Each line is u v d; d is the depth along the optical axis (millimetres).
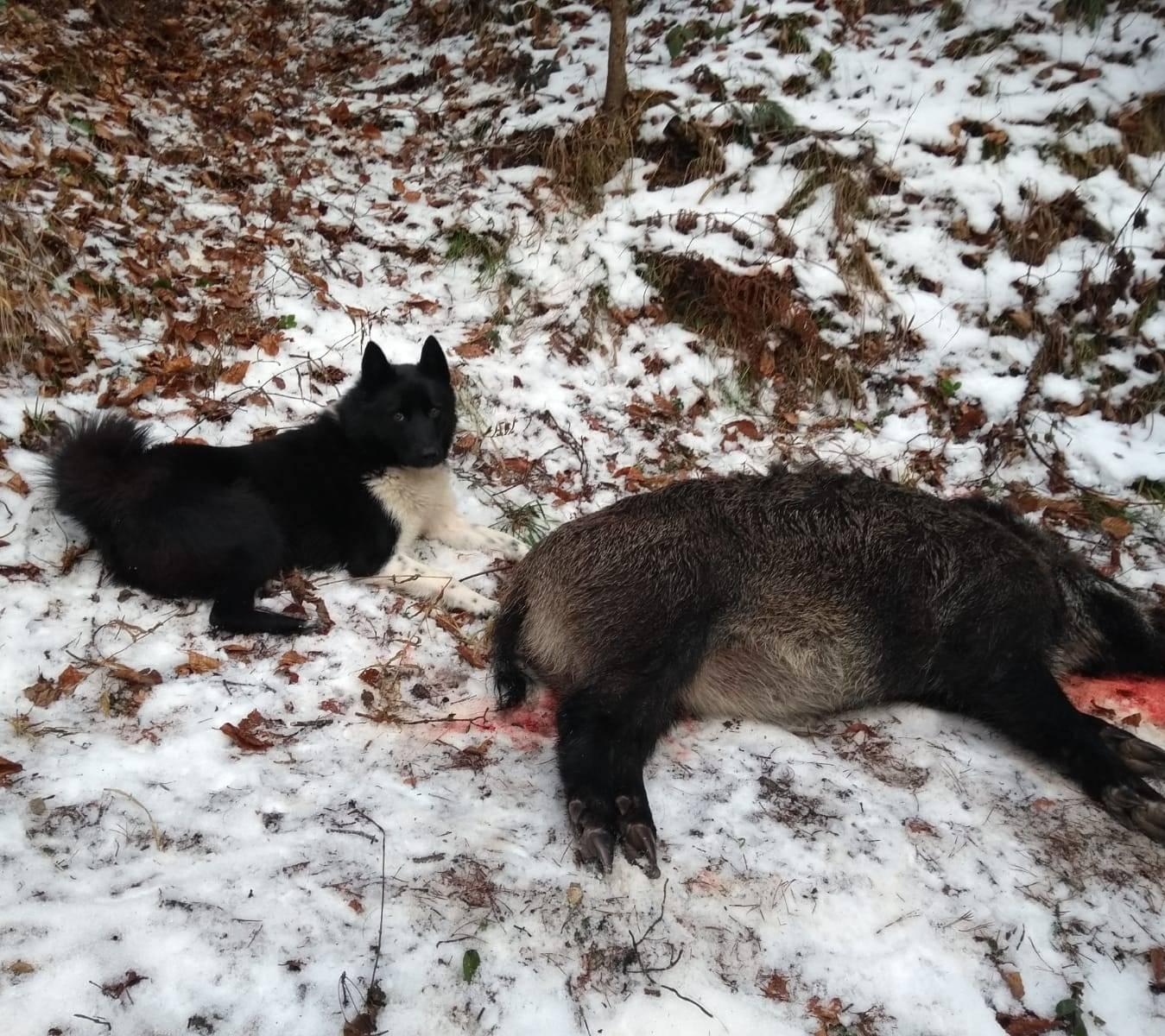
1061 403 2531
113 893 1225
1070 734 1528
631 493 2338
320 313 2723
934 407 2568
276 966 1158
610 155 3137
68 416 2148
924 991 1202
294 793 1404
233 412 2314
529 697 1669
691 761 1531
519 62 3707
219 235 2939
